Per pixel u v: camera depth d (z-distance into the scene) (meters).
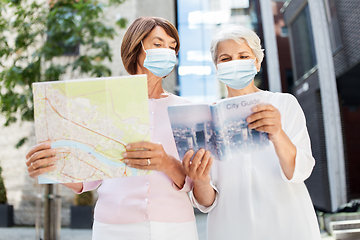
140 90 1.18
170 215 1.34
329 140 6.84
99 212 1.39
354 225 5.67
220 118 1.19
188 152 1.22
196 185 1.44
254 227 1.42
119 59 7.32
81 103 1.18
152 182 1.38
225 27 1.67
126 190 1.38
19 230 6.45
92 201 6.84
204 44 9.89
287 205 1.41
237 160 1.54
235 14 9.40
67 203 7.11
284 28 10.87
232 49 1.58
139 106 1.18
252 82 1.68
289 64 10.58
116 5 5.29
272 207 1.42
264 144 1.23
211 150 1.24
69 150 1.18
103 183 1.47
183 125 1.22
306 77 8.77
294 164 1.32
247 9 9.29
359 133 13.11
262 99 1.19
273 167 1.49
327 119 6.93
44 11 4.79
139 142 1.16
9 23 4.71
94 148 1.17
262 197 1.45
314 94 8.27
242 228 1.44
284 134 1.24
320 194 8.03
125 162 1.17
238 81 1.56
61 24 4.63
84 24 4.94
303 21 9.04
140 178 1.39
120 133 1.17
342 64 7.06
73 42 4.80
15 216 7.11
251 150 1.22
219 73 1.58
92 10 4.79
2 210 6.88
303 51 9.21
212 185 1.50
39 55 4.70
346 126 13.17
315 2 7.25
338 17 7.22
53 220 4.88
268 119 1.17
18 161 7.25
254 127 1.19
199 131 1.23
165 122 1.53
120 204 1.35
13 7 4.82
